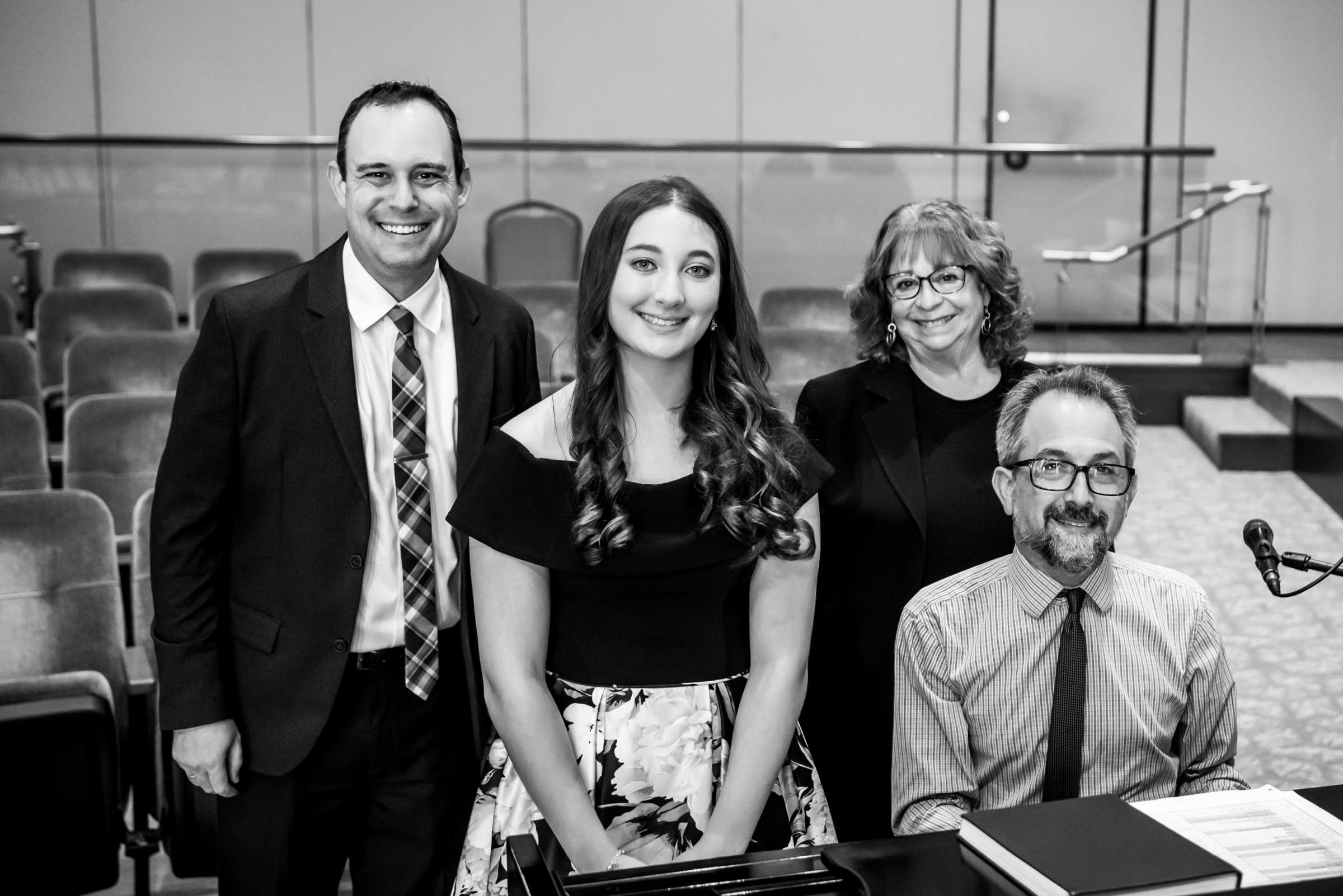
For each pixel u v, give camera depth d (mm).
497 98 8648
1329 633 4281
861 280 2408
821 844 1840
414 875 2137
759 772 1802
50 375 5648
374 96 2018
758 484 1819
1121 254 7207
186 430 1995
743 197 8125
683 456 1858
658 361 1839
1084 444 1862
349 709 2068
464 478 2078
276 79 8523
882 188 8039
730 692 1868
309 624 2025
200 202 8336
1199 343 7273
